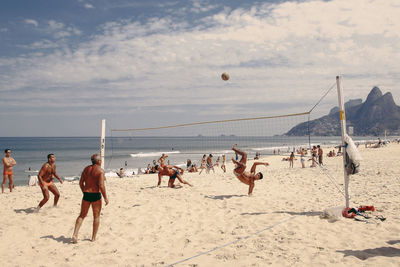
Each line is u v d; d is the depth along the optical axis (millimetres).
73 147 81625
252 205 5730
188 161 19984
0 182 21391
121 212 5512
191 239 3982
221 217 5020
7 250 3730
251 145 65812
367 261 2906
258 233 4031
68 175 25391
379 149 33844
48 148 76625
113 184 9508
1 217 5281
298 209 5266
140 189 8125
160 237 4133
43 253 3607
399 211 4773
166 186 8688
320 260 3000
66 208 5867
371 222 4266
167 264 3154
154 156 45000
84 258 3414
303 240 3672
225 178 10617
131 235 4246
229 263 3100
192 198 6602
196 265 3090
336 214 4578
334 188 7332
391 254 3090
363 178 8742
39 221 5020
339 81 4758
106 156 45938
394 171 9750
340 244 3477
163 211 5531
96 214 4035
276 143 70250
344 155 4730
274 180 9289
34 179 12281
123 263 3238
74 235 3932
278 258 3129
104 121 10508
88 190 3984
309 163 21250
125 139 144875
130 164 33531
